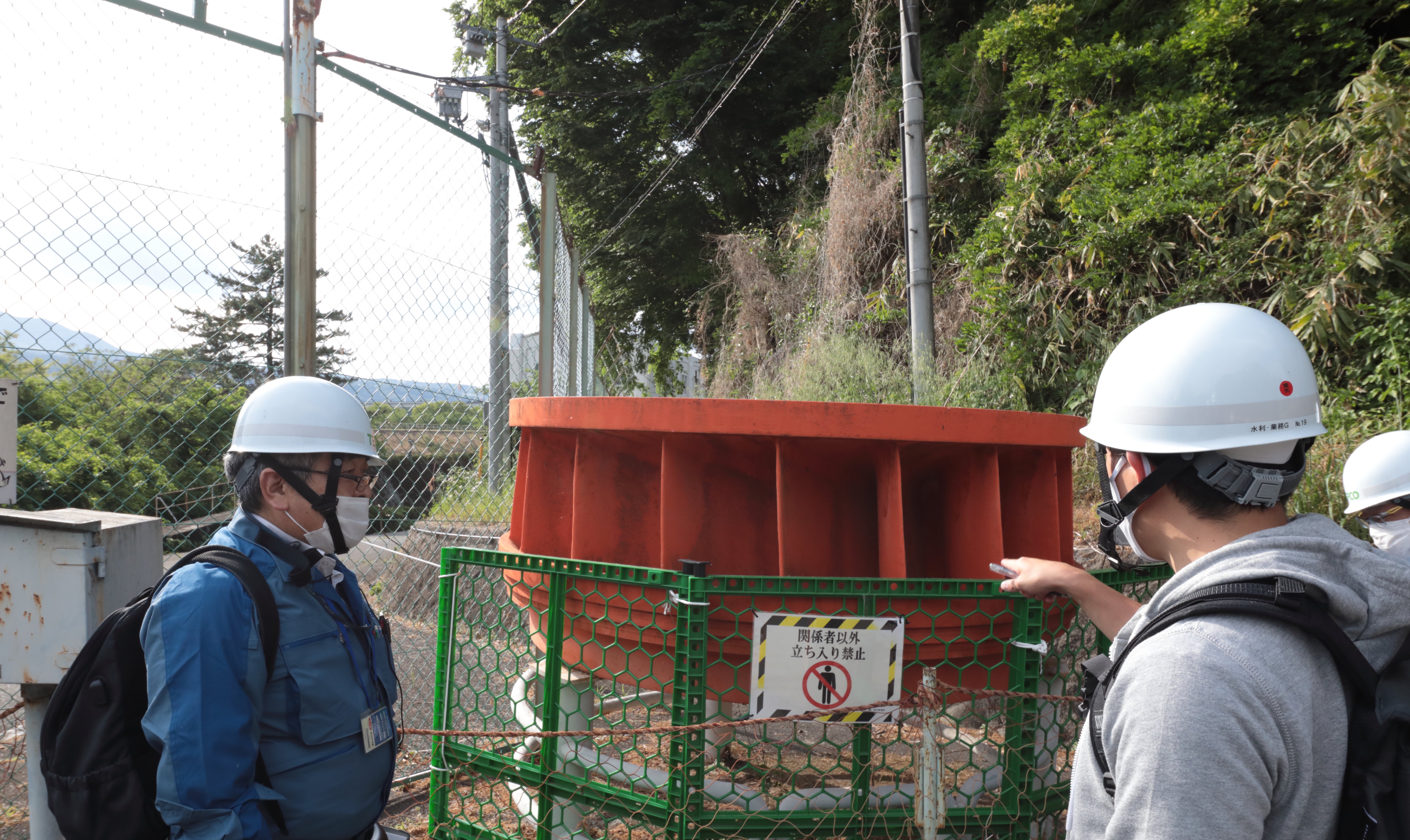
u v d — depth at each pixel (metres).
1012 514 2.42
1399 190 7.26
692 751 2.07
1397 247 7.33
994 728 3.46
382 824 3.24
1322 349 7.20
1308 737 0.93
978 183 11.97
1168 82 10.40
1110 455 1.23
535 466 2.55
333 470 1.72
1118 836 0.94
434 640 5.27
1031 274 9.46
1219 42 10.23
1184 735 0.90
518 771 2.34
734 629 2.13
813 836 2.14
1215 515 1.10
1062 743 2.59
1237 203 8.39
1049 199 9.63
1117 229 8.55
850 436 2.08
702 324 17.98
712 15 20.14
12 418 2.41
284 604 1.62
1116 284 8.92
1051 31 11.19
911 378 8.55
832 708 2.04
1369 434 6.04
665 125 20.02
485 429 5.46
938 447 2.30
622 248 21.31
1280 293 7.60
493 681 4.50
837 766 2.62
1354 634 0.97
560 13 20.30
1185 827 0.88
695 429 2.13
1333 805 0.95
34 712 2.12
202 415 3.34
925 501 2.45
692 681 2.06
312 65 3.42
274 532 1.70
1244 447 1.07
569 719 2.74
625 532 2.41
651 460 2.43
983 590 2.10
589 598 2.31
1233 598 0.98
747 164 20.56
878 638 2.04
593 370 11.76
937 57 14.23
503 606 2.72
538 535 2.54
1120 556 1.46
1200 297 8.22
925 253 8.30
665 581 2.10
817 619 2.04
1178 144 9.50
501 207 5.50
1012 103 11.75
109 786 1.47
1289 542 1.02
